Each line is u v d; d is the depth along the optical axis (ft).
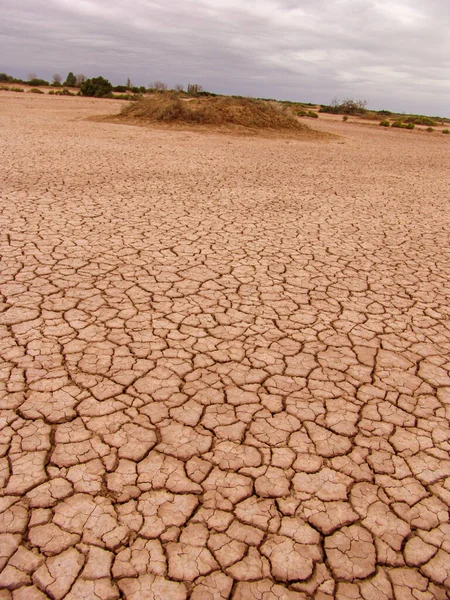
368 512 6.80
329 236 19.83
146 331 11.18
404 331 12.10
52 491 6.74
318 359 10.55
